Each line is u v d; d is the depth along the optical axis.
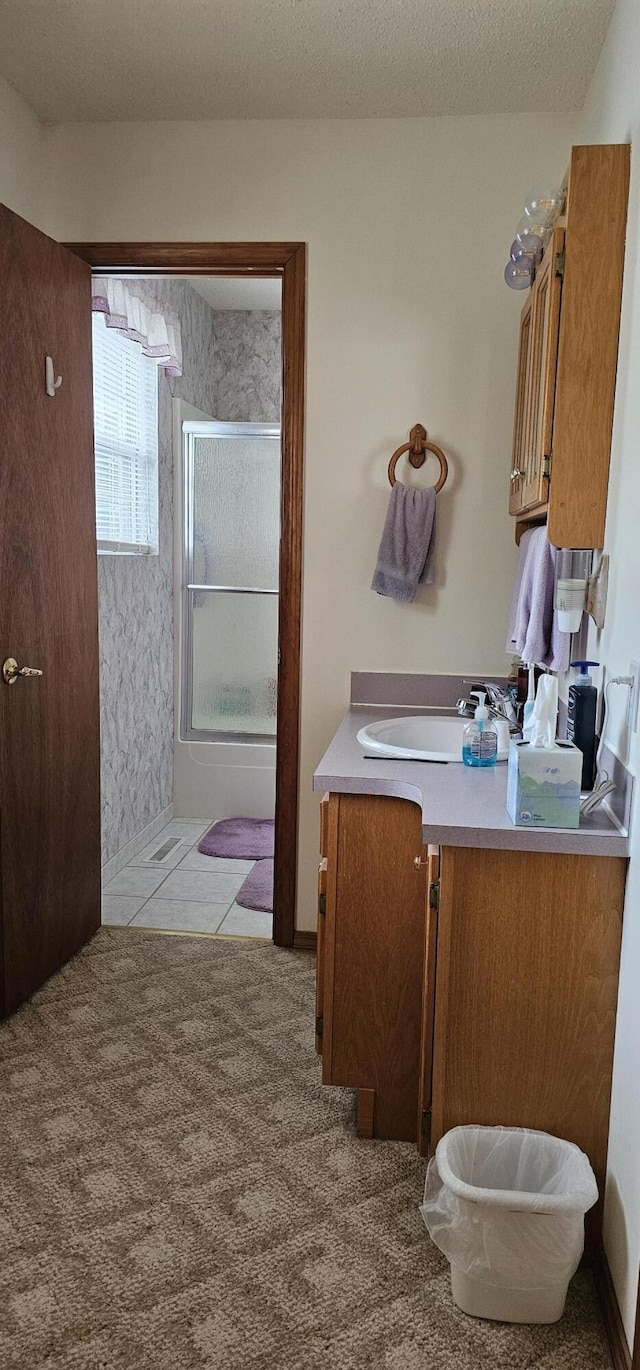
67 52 2.38
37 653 2.55
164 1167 1.91
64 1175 1.88
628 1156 1.54
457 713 2.82
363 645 2.90
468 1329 1.54
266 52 2.36
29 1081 2.21
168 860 3.88
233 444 4.29
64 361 2.66
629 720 1.67
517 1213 1.50
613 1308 1.54
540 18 2.16
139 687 3.93
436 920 1.76
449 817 1.73
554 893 1.68
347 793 2.00
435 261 2.72
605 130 2.21
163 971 2.81
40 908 2.65
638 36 1.80
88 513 2.89
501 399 2.75
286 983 2.75
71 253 2.69
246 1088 2.21
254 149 2.75
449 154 2.68
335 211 2.74
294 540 2.88
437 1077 1.76
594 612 1.97
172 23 2.23
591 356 1.87
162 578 4.18
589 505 1.92
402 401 2.79
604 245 1.83
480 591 2.83
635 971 1.55
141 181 2.79
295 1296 1.59
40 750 2.60
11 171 2.61
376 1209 1.81
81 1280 1.61
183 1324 1.52
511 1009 1.73
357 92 2.55
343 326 2.78
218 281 4.30
